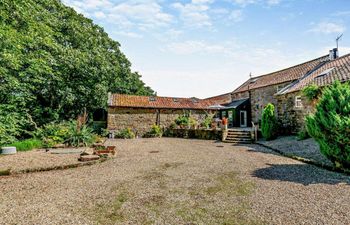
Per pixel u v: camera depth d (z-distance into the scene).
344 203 4.26
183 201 4.52
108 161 8.77
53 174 6.78
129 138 19.72
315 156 8.73
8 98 14.85
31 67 14.92
